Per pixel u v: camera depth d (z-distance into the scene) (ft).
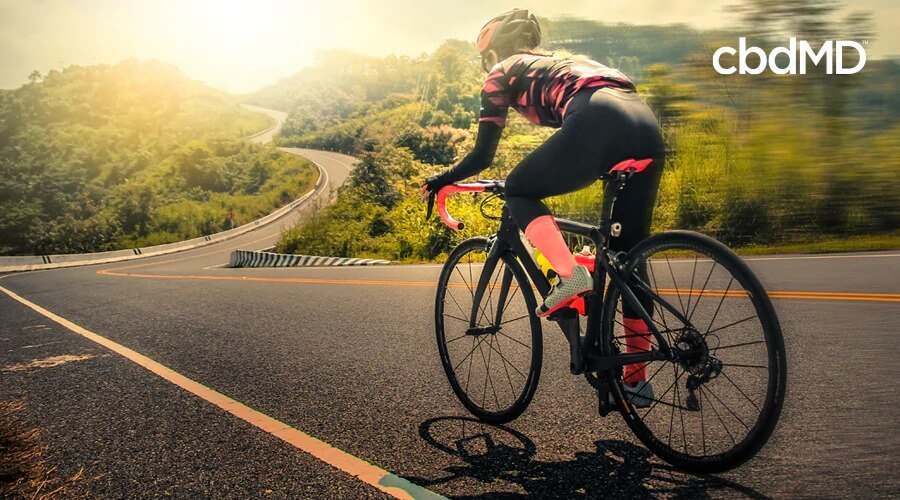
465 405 9.72
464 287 10.16
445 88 485.15
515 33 8.77
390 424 9.18
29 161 482.28
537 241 7.70
